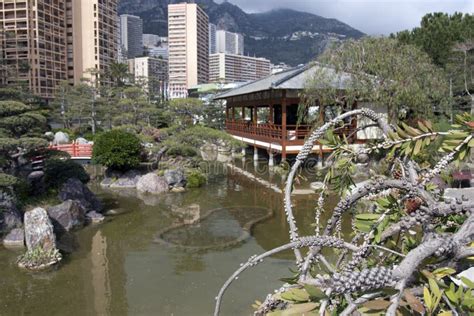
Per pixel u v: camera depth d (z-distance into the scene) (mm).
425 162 2086
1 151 9531
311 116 18250
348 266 1438
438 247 1133
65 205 10516
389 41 14375
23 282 7199
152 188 14625
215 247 8953
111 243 9297
